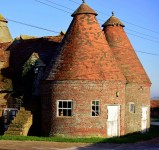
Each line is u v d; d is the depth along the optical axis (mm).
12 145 24688
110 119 30562
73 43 31203
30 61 36094
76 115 29688
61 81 30078
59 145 25078
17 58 39906
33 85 34594
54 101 30406
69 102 30016
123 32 37125
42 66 34781
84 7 32844
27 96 34281
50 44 38438
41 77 33906
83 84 29766
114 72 31062
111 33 36625
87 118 29688
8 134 30375
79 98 29766
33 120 31906
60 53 31359
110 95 30531
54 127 30266
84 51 30734
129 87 34312
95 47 31203
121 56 35281
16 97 34531
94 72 30062
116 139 28438
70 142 26719
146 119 36219
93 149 23359
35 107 32312
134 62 35781
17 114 31750
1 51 40969
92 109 29938
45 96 31203
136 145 25875
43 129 31266
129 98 34219
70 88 29938
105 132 30078
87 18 32406
